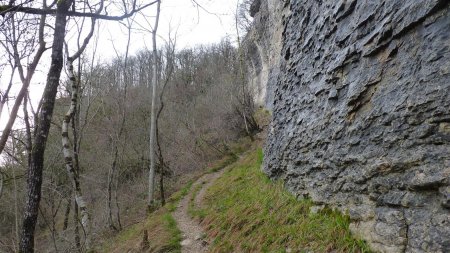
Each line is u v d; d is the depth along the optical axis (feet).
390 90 13.66
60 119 49.21
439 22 11.19
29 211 15.40
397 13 13.16
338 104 18.39
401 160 12.64
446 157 10.69
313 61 22.81
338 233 16.56
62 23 15.62
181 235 29.55
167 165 67.72
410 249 11.78
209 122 85.92
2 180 36.04
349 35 17.26
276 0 70.95
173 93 100.07
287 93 29.14
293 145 25.62
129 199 56.59
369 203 15.05
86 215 31.50
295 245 18.31
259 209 26.14
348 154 16.75
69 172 30.53
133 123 73.77
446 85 10.69
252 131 76.59
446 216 10.57
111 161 53.11
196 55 140.05
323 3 21.38
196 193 45.98
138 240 32.22
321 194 20.20
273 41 75.66
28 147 26.84
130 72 101.45
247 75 101.81
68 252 35.86
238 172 45.42
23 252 15.05
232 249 22.59
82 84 56.65
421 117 11.71
